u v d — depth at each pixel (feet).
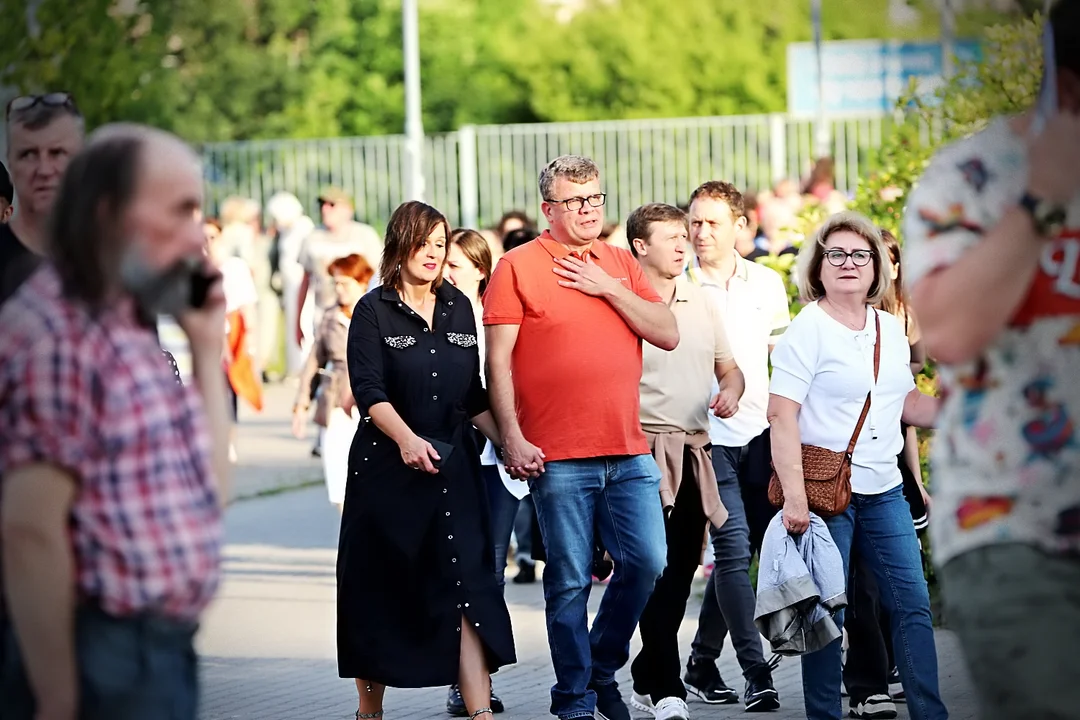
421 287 60.08
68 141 43.62
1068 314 32.89
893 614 56.59
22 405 30.14
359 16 299.38
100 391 30.48
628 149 191.93
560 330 58.95
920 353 65.98
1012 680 32.94
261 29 296.10
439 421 59.57
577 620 59.52
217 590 32.65
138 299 31.53
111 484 30.71
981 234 33.32
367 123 293.64
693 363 63.98
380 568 58.90
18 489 30.09
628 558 59.67
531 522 90.38
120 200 31.09
